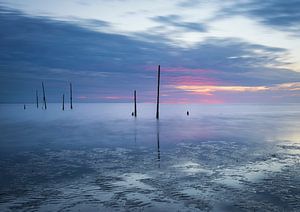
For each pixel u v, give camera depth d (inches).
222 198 361.7
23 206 338.6
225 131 1232.8
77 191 394.9
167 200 356.2
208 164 565.0
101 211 321.7
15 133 1159.0
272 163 569.0
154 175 480.1
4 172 506.6
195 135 1085.8
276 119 2100.1
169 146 811.4
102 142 898.1
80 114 2738.7
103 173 496.4
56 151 733.3
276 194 375.6
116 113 3078.2
